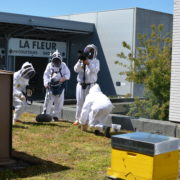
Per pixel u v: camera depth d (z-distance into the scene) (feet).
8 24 71.92
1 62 79.36
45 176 18.35
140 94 79.87
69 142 26.37
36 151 23.27
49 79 34.86
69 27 80.74
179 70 36.42
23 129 30.32
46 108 35.35
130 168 16.78
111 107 29.30
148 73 46.44
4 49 79.25
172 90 36.99
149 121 30.78
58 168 19.83
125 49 81.15
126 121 31.96
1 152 18.86
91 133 29.89
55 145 25.18
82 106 33.04
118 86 82.48
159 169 16.25
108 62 84.69
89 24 85.76
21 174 18.54
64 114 37.29
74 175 18.69
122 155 17.08
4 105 18.76
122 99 58.08
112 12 83.56
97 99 29.32
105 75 85.20
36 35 84.64
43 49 85.87
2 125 18.78
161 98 44.11
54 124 33.55
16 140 26.07
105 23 85.10
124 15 81.15
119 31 82.28
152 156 15.88
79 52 32.09
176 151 17.12
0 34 79.25
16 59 91.45
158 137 17.33
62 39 90.07
